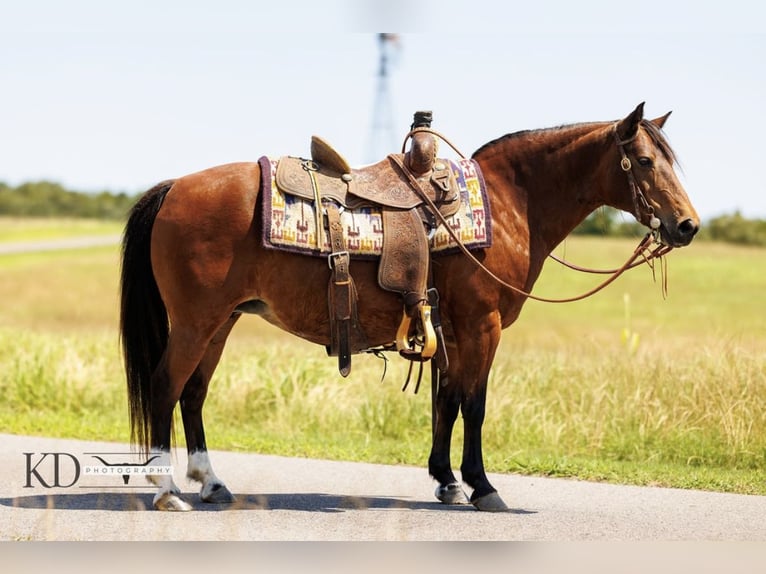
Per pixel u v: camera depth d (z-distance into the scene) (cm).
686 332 3816
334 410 1568
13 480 1127
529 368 1619
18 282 6019
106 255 8012
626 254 6744
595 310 4847
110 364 1850
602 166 1013
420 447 1405
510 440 1413
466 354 996
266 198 949
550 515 987
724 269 6297
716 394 1430
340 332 966
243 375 1678
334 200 966
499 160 1033
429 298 983
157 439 967
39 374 1719
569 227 1045
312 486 1136
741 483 1159
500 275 998
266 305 984
